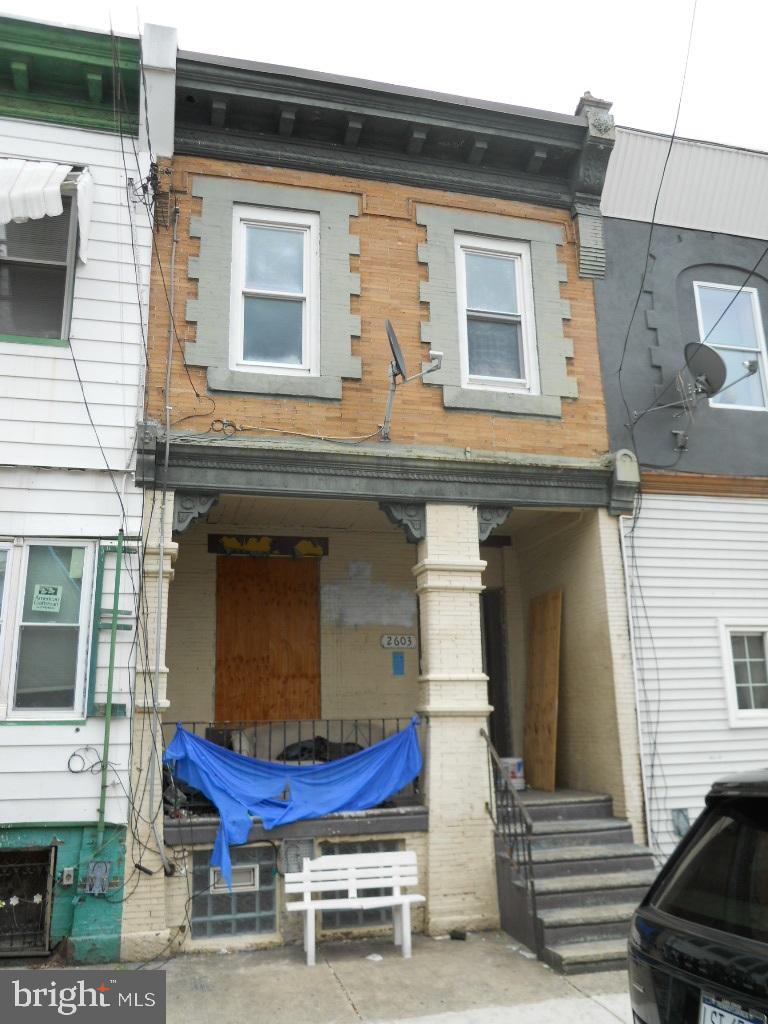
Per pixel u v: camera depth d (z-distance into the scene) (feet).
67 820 24.07
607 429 32.53
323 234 30.99
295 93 30.32
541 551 36.47
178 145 30.12
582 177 33.71
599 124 33.12
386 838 27.07
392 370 29.07
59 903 23.72
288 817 25.76
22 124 28.37
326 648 35.91
